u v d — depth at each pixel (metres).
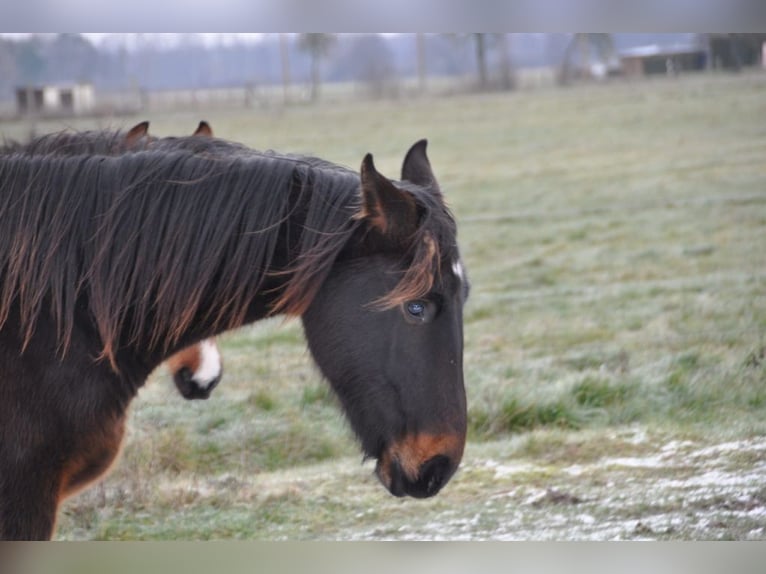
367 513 8.48
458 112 43.66
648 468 9.12
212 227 5.21
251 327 6.46
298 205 5.25
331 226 5.12
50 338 5.11
